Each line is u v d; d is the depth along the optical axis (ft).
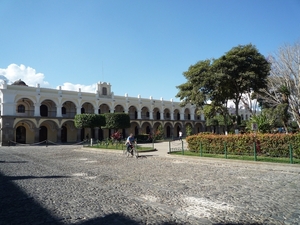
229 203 18.47
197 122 190.19
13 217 16.49
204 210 17.02
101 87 144.56
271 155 41.86
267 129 54.75
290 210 16.67
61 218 16.07
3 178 30.45
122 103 151.12
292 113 87.35
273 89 85.71
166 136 173.88
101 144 86.38
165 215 16.19
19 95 114.01
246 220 15.05
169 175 30.42
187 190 22.56
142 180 27.55
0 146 104.88
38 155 61.98
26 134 120.98
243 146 45.37
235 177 28.78
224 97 85.35
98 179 28.68
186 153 52.80
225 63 72.23
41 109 127.03
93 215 16.47
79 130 128.88
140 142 107.45
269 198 19.63
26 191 23.38
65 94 129.39
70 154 63.87
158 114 174.60
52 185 25.81
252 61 73.05
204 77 75.72
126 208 17.76
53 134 128.77
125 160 48.62
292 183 25.22
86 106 143.23
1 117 108.27
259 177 28.71
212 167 37.19
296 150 39.27
